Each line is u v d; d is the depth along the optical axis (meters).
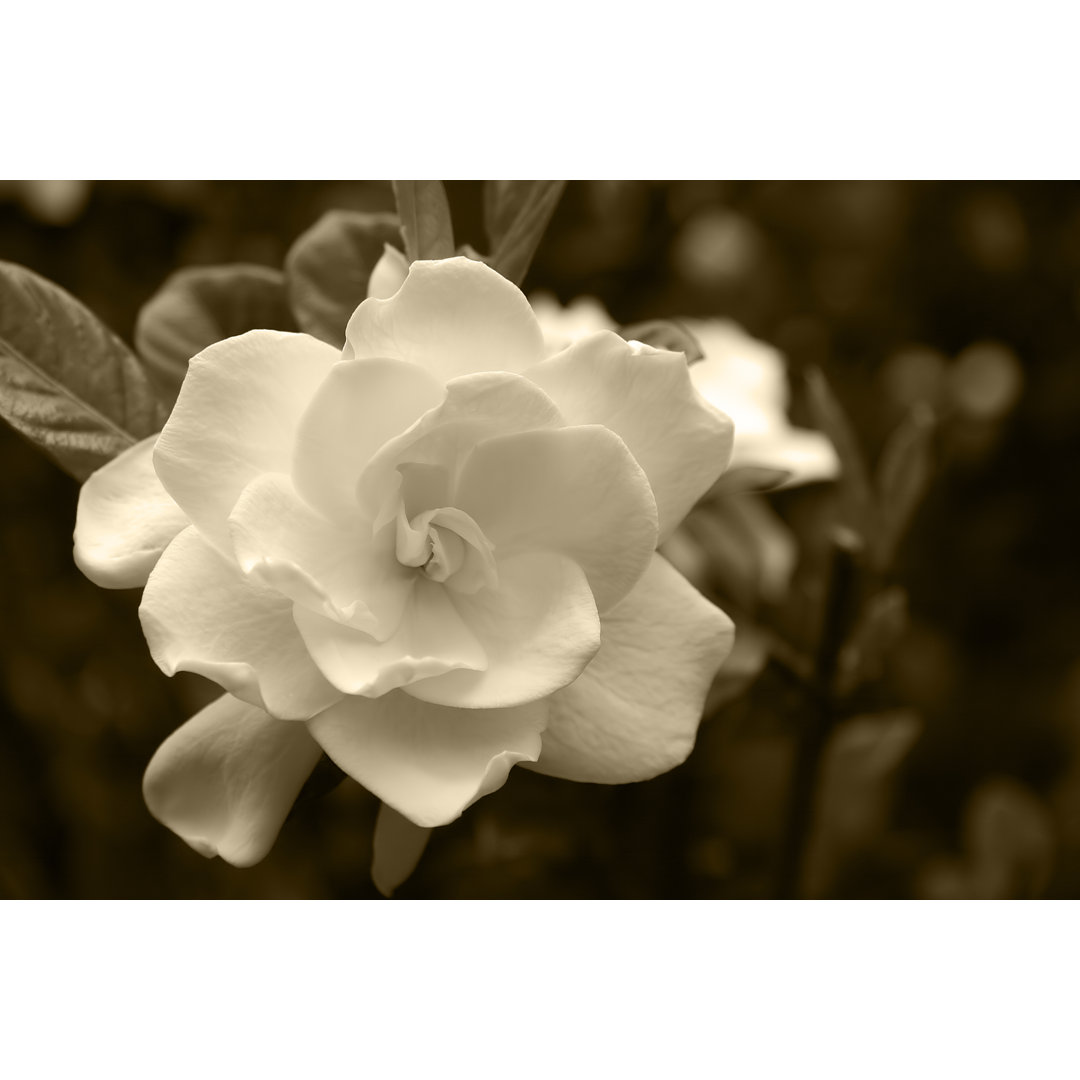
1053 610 0.93
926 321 0.91
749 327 0.80
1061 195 0.91
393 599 0.46
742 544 0.56
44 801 0.63
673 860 0.57
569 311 0.61
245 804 0.46
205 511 0.44
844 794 0.60
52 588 0.64
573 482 0.45
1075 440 0.92
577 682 0.46
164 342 0.49
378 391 0.44
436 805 0.45
